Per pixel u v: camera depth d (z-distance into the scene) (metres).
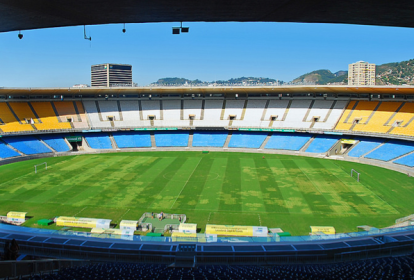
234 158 71.31
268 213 38.97
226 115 89.81
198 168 61.69
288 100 90.25
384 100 78.38
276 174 56.91
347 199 43.72
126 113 90.56
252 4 14.74
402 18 15.84
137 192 46.91
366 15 15.76
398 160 61.75
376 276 17.19
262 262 22.91
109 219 37.00
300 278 17.62
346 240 24.80
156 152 79.12
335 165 63.91
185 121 88.94
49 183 51.62
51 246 23.69
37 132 77.75
